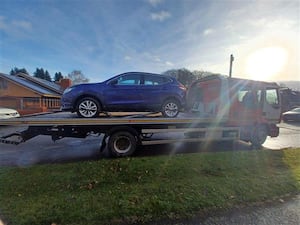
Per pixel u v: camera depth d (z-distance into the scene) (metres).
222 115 7.17
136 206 3.33
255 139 7.89
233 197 3.73
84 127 6.27
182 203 3.45
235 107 7.30
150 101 6.86
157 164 5.25
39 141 8.87
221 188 4.03
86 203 3.38
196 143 8.55
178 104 7.18
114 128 6.24
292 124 16.52
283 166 5.46
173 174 4.75
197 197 3.66
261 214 3.24
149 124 6.63
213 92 7.48
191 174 4.78
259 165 5.45
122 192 3.81
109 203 3.40
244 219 3.10
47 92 26.12
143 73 6.95
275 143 9.11
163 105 7.02
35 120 5.74
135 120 6.31
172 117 6.97
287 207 3.47
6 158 6.30
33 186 4.00
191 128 7.05
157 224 2.95
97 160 5.75
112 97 6.51
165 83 7.11
